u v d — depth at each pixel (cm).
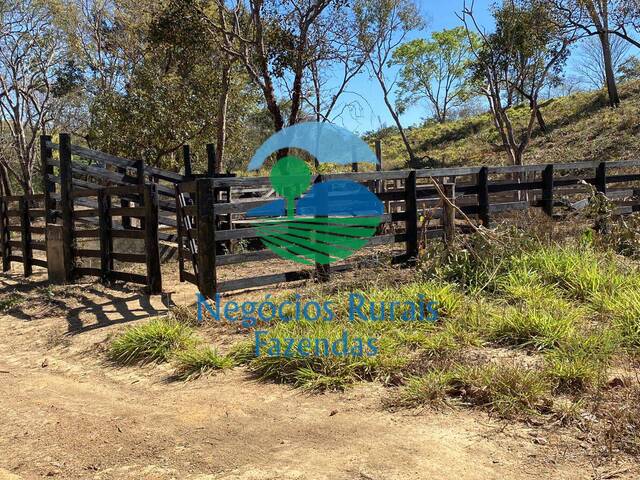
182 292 855
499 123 1944
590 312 553
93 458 351
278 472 315
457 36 4959
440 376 416
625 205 1144
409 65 5209
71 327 705
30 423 418
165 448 358
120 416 418
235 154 2673
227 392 447
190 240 772
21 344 669
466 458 317
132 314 734
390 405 395
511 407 369
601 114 2998
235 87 2480
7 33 2727
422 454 325
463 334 504
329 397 420
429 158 3269
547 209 1025
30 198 1152
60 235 1012
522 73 1900
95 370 545
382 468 311
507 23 1811
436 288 615
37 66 2880
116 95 2322
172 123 2269
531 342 481
